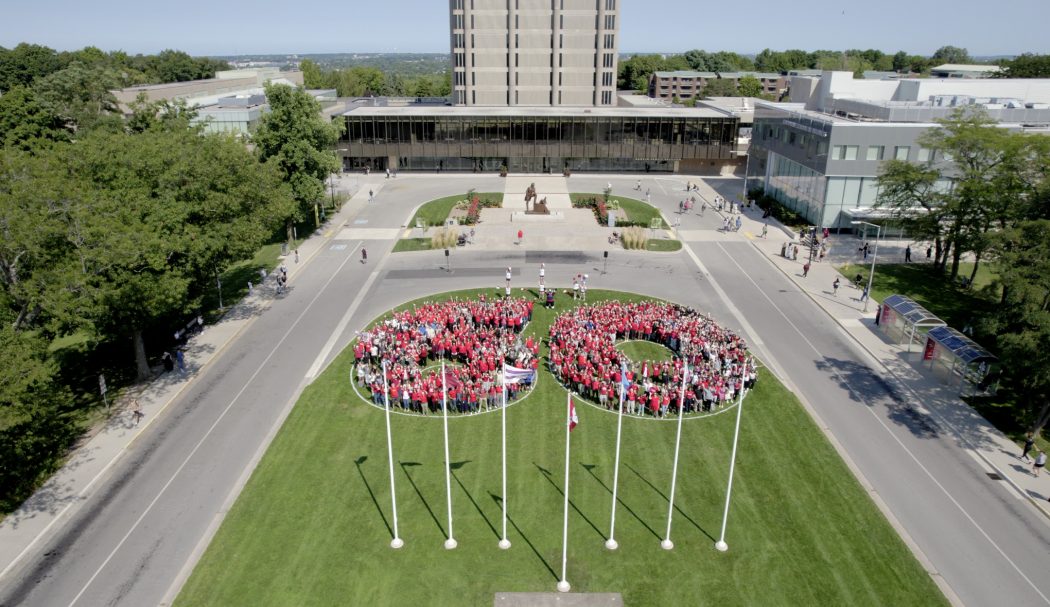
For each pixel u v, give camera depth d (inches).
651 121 4328.3
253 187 2076.8
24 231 1370.6
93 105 3545.8
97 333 1617.9
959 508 1295.5
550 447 1477.6
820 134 3024.1
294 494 1323.8
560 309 2222.0
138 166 1825.8
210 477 1382.9
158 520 1259.2
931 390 1733.5
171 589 1099.9
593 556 1171.3
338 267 2659.9
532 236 3034.0
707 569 1140.5
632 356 1891.0
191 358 1902.1
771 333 2062.0
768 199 3531.0
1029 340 1382.9
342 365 1850.4
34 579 1120.8
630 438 1512.1
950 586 1109.7
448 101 6210.6
